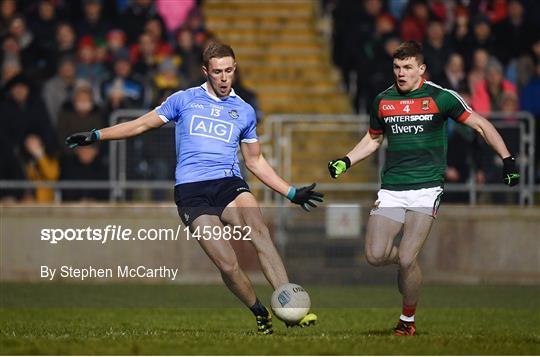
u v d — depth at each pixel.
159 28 66.69
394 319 44.38
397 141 34.69
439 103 34.31
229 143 33.50
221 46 33.16
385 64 66.12
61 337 31.61
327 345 29.00
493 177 60.38
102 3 68.31
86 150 59.75
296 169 64.25
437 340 30.41
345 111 71.00
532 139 60.09
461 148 60.09
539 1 69.38
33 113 61.66
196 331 37.06
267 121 61.19
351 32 68.12
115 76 62.94
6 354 27.39
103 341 29.81
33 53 65.69
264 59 74.00
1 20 66.81
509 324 42.97
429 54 64.00
